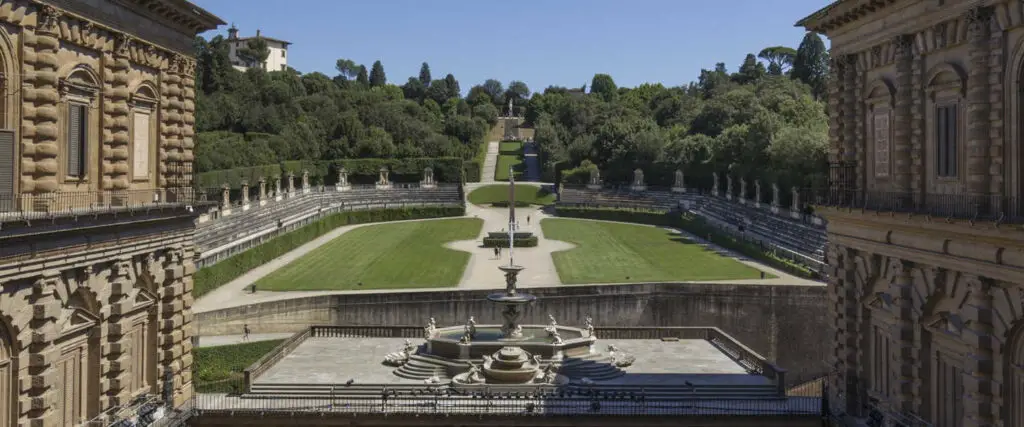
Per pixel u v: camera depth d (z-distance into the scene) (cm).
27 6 3638
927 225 3722
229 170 16588
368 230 15988
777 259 10931
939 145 3903
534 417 4909
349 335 7275
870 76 4556
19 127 3634
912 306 4031
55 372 3772
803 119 18412
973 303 3494
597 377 5906
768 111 18100
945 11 3741
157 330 4747
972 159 3538
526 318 9181
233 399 5266
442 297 9031
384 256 12300
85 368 4141
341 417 4928
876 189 4491
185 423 4772
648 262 11638
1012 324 3272
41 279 3625
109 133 4316
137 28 4512
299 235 13588
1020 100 3322
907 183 4138
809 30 5112
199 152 16888
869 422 4234
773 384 5656
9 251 3381
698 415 4900
